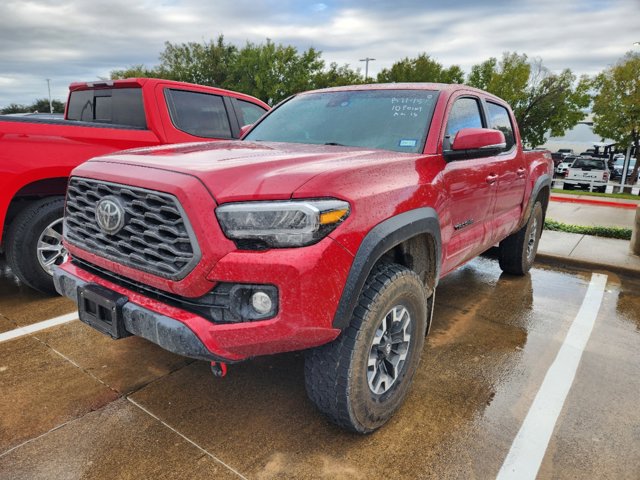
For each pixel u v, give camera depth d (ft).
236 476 7.28
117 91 16.38
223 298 6.87
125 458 7.59
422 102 10.75
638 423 8.94
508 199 13.91
